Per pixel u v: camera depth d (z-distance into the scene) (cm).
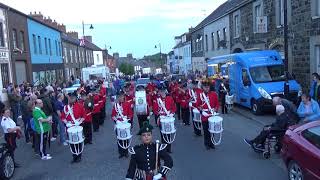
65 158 1254
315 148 749
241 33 2966
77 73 5450
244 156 1137
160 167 566
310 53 1909
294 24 2077
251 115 1900
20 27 3066
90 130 1458
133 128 1745
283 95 1834
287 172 934
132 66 9981
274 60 2017
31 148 1441
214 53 3884
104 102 1991
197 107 1266
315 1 1858
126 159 1189
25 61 3191
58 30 4409
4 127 1103
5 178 1027
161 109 1293
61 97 1546
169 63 8581
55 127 1567
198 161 1105
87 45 6369
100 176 1022
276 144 1124
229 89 2264
